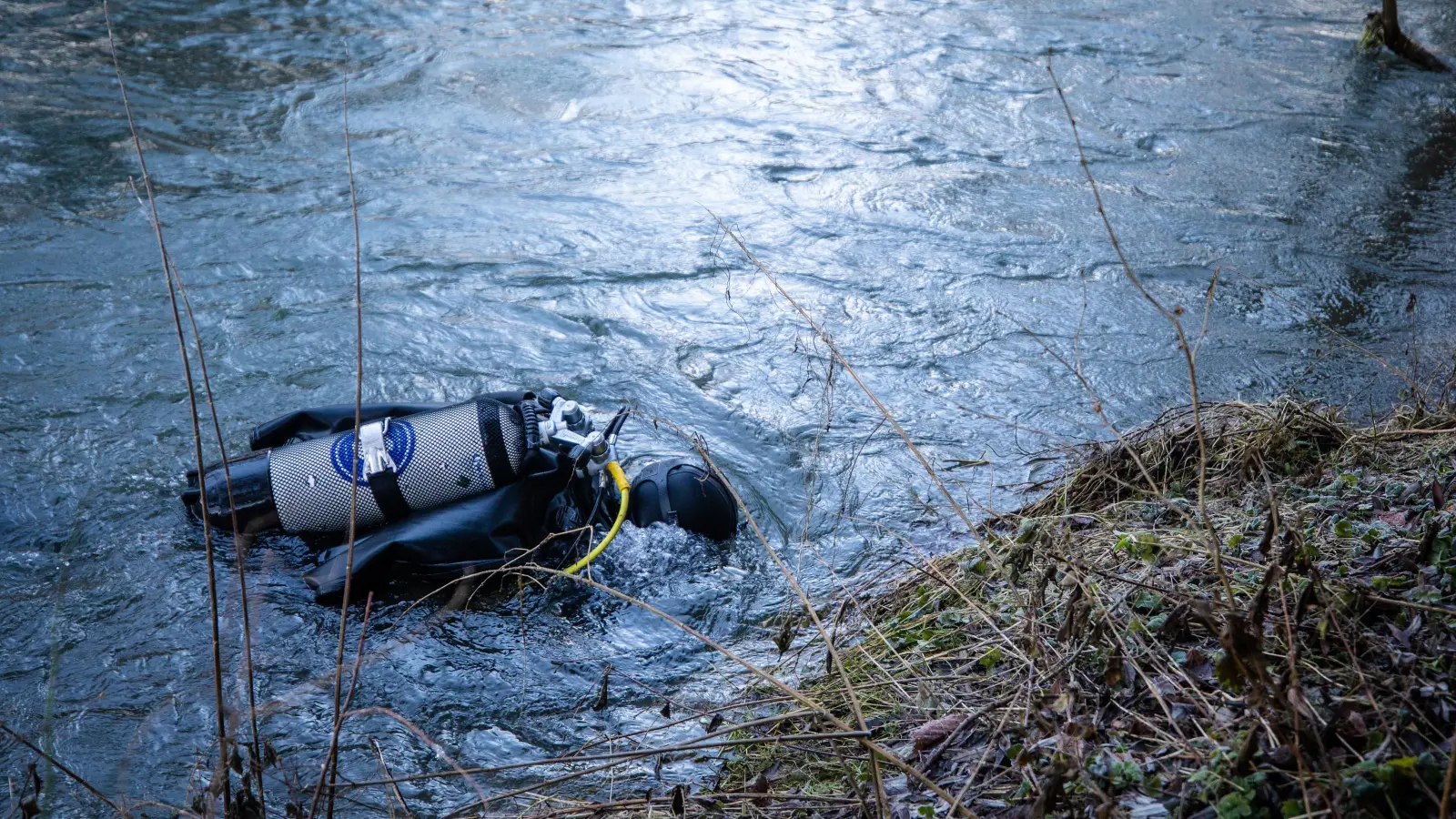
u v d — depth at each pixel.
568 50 10.56
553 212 7.56
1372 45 11.17
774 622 4.09
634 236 7.27
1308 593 2.75
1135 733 2.74
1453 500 3.61
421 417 4.16
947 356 6.01
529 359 5.89
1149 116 9.56
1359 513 3.67
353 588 4.04
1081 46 11.20
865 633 3.81
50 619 3.99
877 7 12.15
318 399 5.45
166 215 7.32
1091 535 3.91
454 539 4.04
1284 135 9.27
